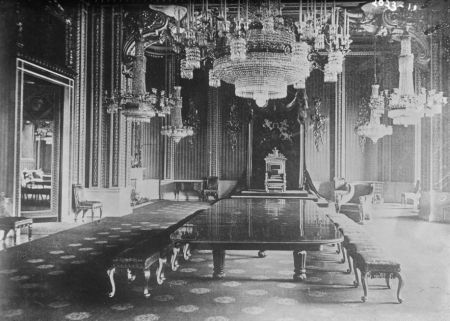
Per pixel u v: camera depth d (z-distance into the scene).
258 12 7.70
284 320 4.59
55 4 11.16
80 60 12.39
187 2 9.77
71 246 8.28
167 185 18.62
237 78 7.82
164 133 14.66
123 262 5.24
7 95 9.59
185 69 8.69
